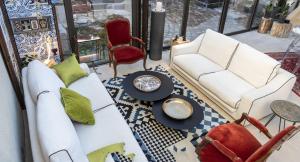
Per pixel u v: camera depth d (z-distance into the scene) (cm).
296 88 391
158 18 412
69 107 221
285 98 314
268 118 320
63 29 371
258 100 278
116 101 340
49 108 184
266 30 617
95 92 285
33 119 204
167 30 492
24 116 290
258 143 226
